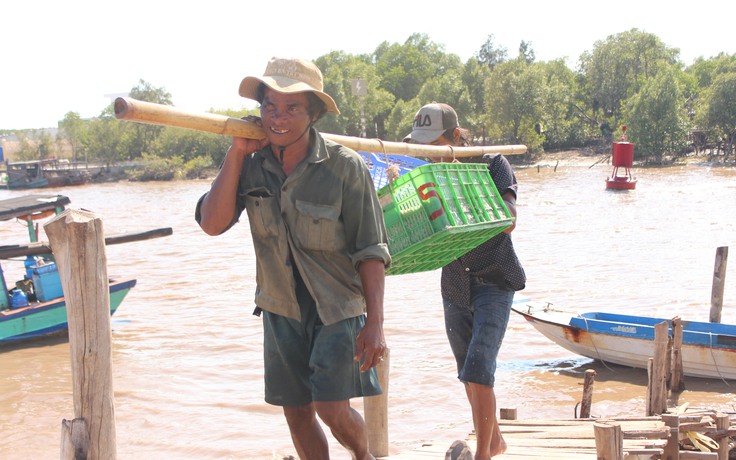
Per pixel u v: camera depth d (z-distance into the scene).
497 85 87.38
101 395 3.04
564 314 14.34
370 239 3.42
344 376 3.42
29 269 17.02
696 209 37.75
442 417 11.12
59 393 12.97
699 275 21.05
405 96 116.50
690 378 12.59
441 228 4.09
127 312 19.17
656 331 8.60
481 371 4.63
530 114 85.69
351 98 94.00
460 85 95.50
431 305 18.61
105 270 3.05
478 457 4.77
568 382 12.73
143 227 40.66
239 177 3.43
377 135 97.69
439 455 5.58
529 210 41.09
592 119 96.44
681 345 12.07
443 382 12.69
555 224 34.50
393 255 4.18
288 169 3.36
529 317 14.33
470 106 92.81
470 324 5.00
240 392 12.64
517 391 12.38
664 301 18.09
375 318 3.35
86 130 121.12
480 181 4.71
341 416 3.45
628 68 97.12
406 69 119.06
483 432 4.71
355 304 3.49
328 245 3.37
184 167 97.75
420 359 14.08
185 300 20.61
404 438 10.29
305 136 3.34
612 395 12.00
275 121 3.24
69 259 2.97
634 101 77.94
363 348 3.32
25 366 14.51
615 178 50.50
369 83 95.94
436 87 94.50
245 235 36.59
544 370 13.42
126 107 2.80
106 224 42.94
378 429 5.82
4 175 111.25
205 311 19.05
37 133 132.00
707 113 74.25
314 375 3.43
